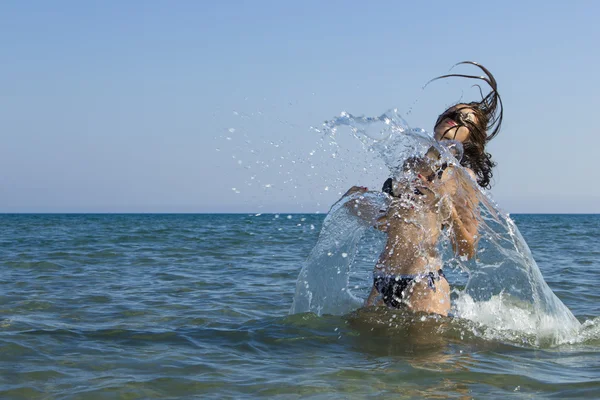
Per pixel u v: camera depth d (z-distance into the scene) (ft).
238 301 19.71
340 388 9.50
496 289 14.38
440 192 12.66
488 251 14.21
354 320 13.65
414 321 12.78
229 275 27.71
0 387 9.64
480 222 12.89
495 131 13.30
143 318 16.29
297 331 13.47
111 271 29.27
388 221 13.24
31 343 12.72
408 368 10.58
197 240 59.98
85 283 24.32
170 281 25.27
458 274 26.61
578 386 9.60
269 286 23.73
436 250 13.01
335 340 12.74
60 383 9.89
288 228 104.83
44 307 18.11
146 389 9.58
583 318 16.51
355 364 10.93
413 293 12.85
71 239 60.34
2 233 74.49
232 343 12.85
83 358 11.53
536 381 9.86
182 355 11.81
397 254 12.99
